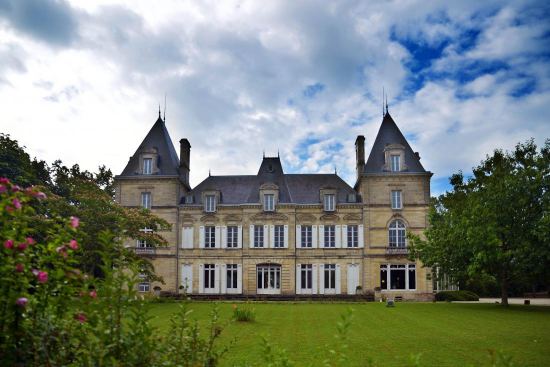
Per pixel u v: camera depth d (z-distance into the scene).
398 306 40.97
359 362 15.59
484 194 40.66
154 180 56.00
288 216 55.50
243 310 26.92
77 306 7.43
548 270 39.09
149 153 56.41
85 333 7.52
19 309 6.95
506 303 40.62
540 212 38.50
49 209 34.78
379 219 54.19
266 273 55.12
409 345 19.12
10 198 7.34
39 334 7.13
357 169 57.66
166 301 41.12
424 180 54.25
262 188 55.91
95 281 7.59
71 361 7.40
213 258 55.34
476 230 38.03
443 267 42.66
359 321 28.16
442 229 43.09
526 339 20.77
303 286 54.72
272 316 30.34
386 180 54.50
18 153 43.19
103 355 6.91
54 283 7.41
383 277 53.50
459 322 27.66
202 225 55.88
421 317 30.69
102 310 7.16
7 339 6.94
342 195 56.41
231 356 15.82
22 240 7.32
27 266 7.21
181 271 55.34
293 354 16.61
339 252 54.69
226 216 55.94
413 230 53.62
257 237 55.50
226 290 55.00
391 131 56.66
